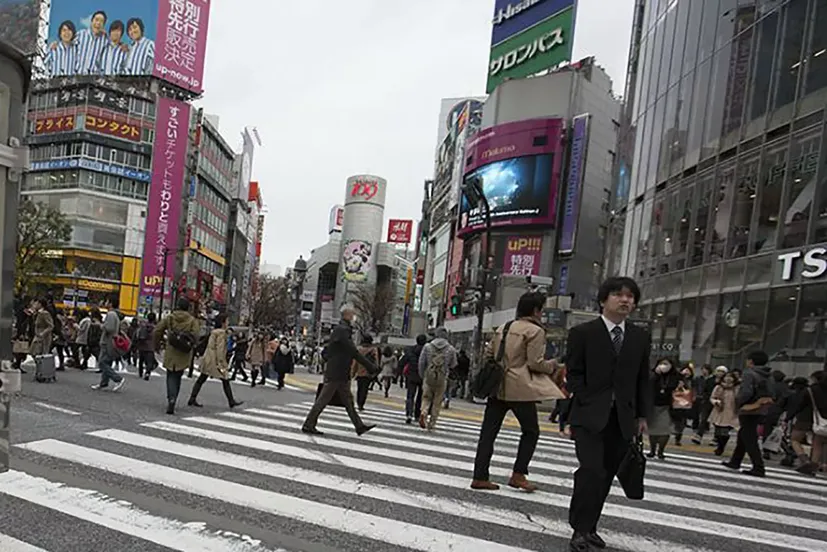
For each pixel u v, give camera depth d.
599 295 3.75
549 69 48.69
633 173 24.00
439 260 76.50
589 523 3.51
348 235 155.75
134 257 51.72
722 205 17.05
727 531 4.39
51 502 3.78
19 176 2.61
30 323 10.57
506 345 4.86
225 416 8.34
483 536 3.72
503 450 7.57
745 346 15.19
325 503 4.22
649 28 23.89
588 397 3.55
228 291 78.56
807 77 14.33
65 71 53.06
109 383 11.23
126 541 3.21
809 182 13.88
